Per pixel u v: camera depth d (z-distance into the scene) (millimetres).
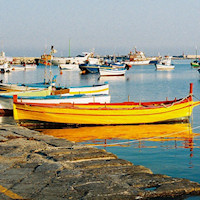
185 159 13250
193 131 19516
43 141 12953
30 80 73000
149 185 7730
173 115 22000
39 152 10969
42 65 167500
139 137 17734
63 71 120000
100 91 35125
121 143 16281
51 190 7285
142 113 21219
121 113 20875
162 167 12125
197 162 12797
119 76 90375
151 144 16062
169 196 7246
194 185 7707
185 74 98750
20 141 12703
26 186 7516
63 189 7348
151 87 54906
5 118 24375
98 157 10375
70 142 12781
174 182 7922
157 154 14094
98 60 139625
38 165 9227
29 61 198125
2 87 32844
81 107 20453
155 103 23422
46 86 33219
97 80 73812
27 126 20750
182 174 11242
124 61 191625
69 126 20594
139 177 8258
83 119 20531
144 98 39344
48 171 8641
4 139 13102
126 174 8539
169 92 46438
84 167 9156
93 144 16062
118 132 19047
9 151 10867
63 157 10148
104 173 8609
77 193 7141
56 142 12711
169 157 13562
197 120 23266
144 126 21016
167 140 16953
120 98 39250
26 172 8555
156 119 21625
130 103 22625
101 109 20578
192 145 15828
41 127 20766
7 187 7426
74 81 70625
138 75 95438
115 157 10523
